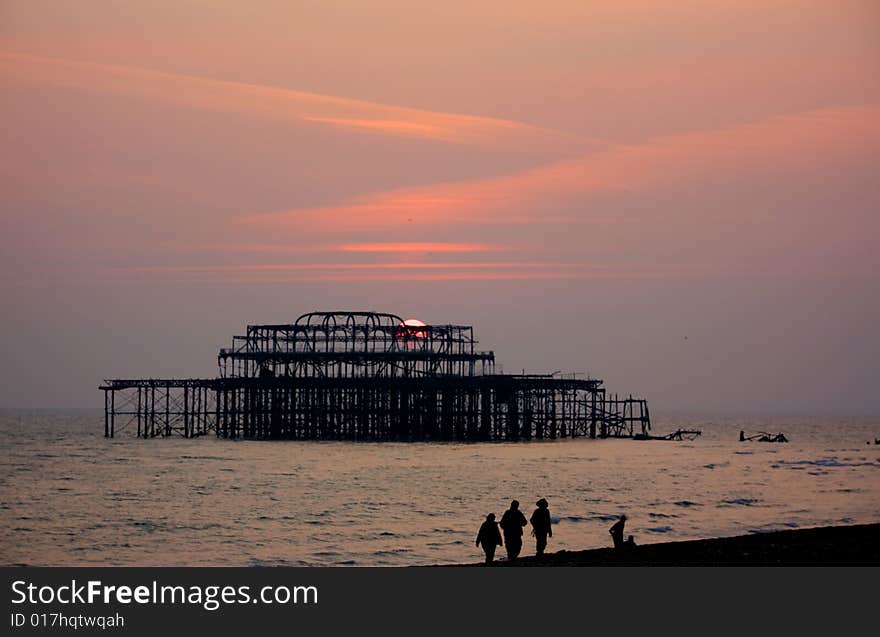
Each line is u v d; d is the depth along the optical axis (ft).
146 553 216.33
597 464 442.09
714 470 415.44
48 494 327.47
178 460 461.78
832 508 280.31
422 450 517.14
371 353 566.77
